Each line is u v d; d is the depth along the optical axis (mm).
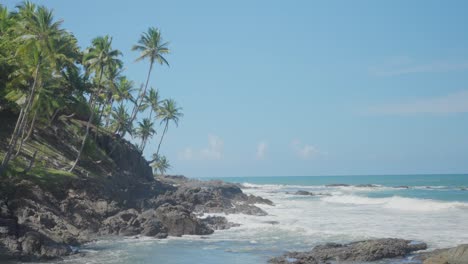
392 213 51281
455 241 31625
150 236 35812
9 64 49375
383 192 99438
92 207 40406
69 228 34344
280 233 37500
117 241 33719
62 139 58656
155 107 90625
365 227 39844
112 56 61594
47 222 32875
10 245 26781
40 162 47594
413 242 29672
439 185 140500
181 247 31141
